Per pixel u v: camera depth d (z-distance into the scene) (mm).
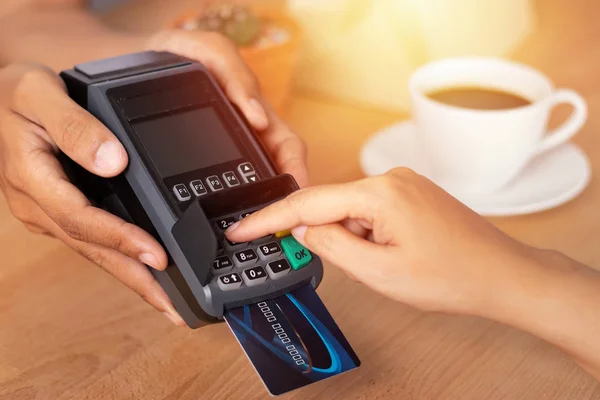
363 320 572
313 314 476
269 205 472
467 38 924
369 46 879
